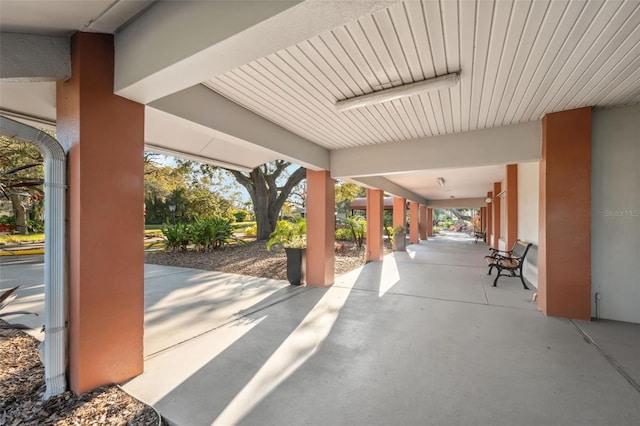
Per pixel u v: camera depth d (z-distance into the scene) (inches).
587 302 135.6
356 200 613.6
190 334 123.3
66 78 79.0
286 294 186.5
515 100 122.4
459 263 309.7
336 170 203.9
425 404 76.5
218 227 399.5
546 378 88.7
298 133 166.4
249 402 77.4
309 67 93.8
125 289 86.3
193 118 104.2
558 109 134.1
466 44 80.8
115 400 76.5
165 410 73.8
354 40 79.0
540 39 78.2
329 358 101.8
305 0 47.8
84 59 77.4
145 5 71.2
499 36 77.0
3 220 546.6
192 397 79.1
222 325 133.7
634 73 98.6
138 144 88.5
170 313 150.6
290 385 85.3
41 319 141.9
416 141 176.9
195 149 157.6
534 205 202.1
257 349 108.9
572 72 97.6
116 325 84.2
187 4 64.5
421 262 316.8
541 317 141.8
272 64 92.0
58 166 76.7
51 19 70.4
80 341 76.6
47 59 75.4
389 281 223.3
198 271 266.5
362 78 100.9
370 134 169.2
